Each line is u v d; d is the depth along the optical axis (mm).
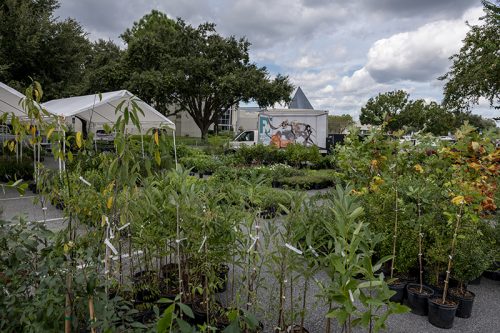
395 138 4602
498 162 3482
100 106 11156
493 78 13680
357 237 1866
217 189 3316
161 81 26000
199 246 2902
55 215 7070
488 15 13258
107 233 2236
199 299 3357
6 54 17922
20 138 2303
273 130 22109
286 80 30484
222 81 27844
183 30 30031
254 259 2822
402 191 4414
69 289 2014
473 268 3668
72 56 20188
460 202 3342
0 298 2166
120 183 2195
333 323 3328
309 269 2492
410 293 3770
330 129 58344
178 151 17141
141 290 3287
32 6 20125
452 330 3414
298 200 2617
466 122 3684
